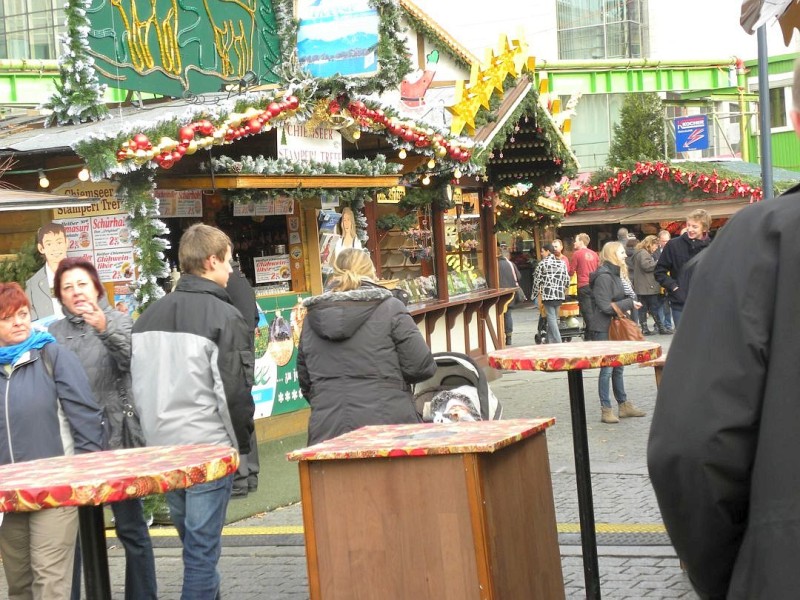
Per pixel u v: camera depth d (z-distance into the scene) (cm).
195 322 498
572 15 4578
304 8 1031
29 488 325
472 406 664
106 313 548
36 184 905
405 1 1764
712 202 3219
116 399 564
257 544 738
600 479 864
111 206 868
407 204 1394
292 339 1112
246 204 1073
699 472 216
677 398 221
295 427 1116
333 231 1180
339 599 370
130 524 529
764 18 401
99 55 891
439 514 356
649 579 597
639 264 2131
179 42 961
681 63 3778
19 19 2195
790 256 217
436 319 1416
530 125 1504
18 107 1600
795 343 214
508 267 2041
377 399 573
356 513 367
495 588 356
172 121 846
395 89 1065
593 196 3328
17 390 511
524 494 394
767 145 1406
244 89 963
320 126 1055
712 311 222
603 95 4419
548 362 477
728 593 221
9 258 858
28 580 492
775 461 213
